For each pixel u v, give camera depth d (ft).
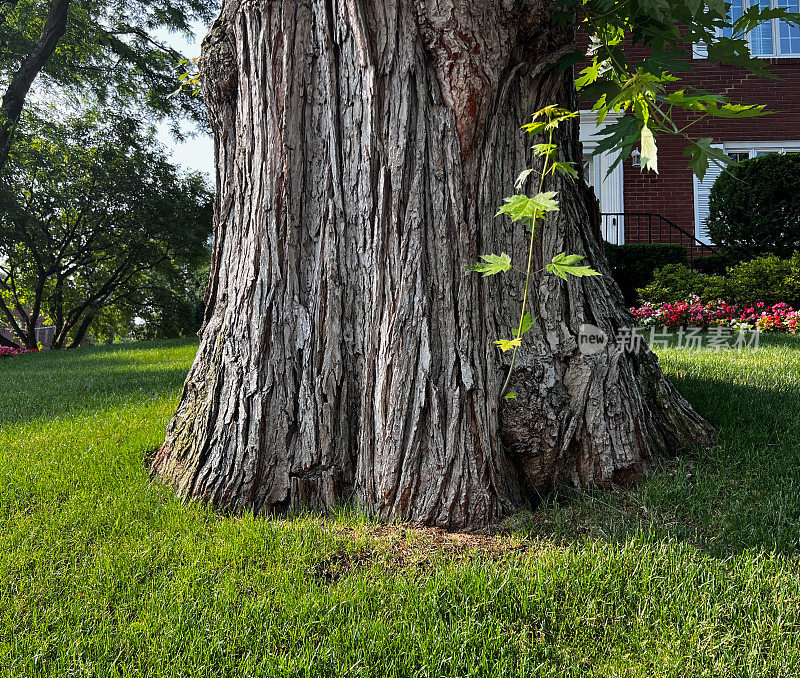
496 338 9.42
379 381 9.08
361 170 9.36
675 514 9.10
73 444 13.58
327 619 6.80
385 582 7.48
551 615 6.79
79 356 36.99
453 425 8.89
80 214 71.41
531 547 8.29
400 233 9.06
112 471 11.71
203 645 6.40
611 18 9.11
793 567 7.68
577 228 10.59
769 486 9.73
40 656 6.33
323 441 9.44
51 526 9.32
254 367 9.68
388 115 9.13
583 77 8.16
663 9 8.22
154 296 84.79
